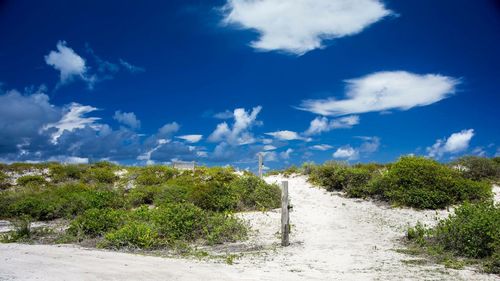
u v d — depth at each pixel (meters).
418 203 20.58
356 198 23.83
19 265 9.59
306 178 30.39
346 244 14.42
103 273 9.27
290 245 14.34
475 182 21.70
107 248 13.87
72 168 31.59
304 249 13.65
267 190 22.66
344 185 25.55
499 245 11.12
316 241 15.06
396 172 22.36
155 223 15.59
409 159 23.06
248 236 16.03
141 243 13.89
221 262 11.57
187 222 15.48
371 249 13.50
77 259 10.92
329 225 18.16
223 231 15.66
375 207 21.44
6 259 10.28
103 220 15.99
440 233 13.62
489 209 13.44
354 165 29.55
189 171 31.69
